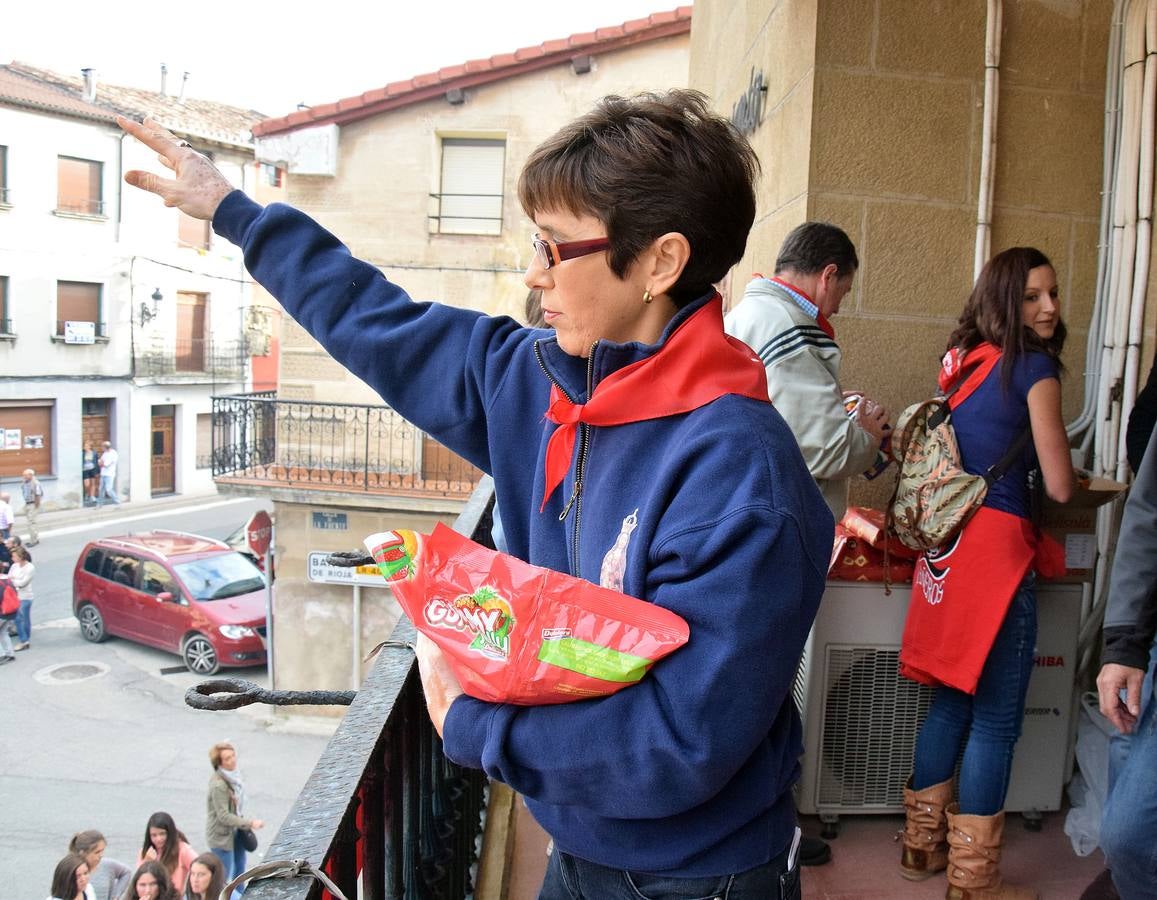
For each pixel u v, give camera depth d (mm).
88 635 15141
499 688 878
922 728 2289
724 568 833
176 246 26766
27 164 23109
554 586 891
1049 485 2092
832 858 2355
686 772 826
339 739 1121
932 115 2887
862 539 2426
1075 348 2984
